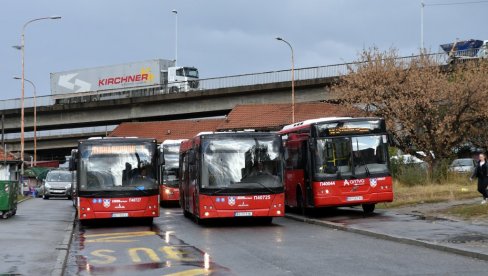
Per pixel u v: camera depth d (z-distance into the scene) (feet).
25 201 131.03
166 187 110.11
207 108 211.20
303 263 37.68
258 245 47.78
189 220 75.92
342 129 68.23
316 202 67.21
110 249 47.78
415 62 121.60
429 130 113.60
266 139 64.90
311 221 67.00
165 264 38.78
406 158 111.45
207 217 63.16
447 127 112.57
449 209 64.90
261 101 199.31
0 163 177.78
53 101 238.89
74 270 37.52
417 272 33.60
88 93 232.32
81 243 52.60
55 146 287.89
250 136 64.85
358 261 38.14
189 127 229.04
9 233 55.98
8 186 72.84
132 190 67.00
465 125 114.83
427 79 114.93
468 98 110.42
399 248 44.21
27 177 223.30
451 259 38.32
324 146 67.87
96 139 68.44
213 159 63.93
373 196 67.41
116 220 76.28
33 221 70.03
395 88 118.32
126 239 54.90
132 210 66.90
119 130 233.55
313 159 67.87
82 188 66.54
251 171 63.98
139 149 68.33
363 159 67.92
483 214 58.80
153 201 67.77
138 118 230.27
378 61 122.21
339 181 67.21
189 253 43.83
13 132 276.21
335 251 43.19
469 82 111.45
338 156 67.77
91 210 66.39
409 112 114.62
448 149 115.24
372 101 120.37
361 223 60.39
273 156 64.64
